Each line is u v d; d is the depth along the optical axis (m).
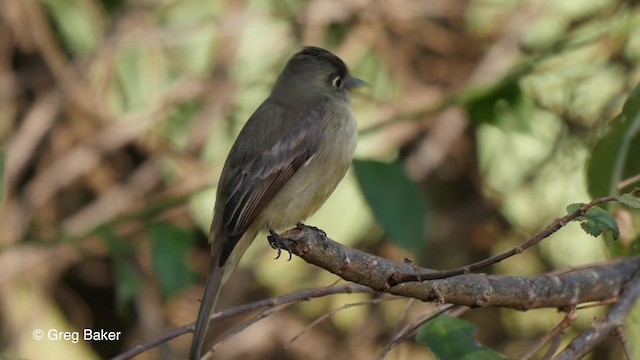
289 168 7.68
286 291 12.50
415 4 11.78
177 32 11.80
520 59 11.70
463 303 5.95
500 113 10.04
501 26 11.78
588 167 7.27
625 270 6.57
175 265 9.00
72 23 12.46
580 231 11.89
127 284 9.91
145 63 12.11
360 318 12.38
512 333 12.45
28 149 11.82
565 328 6.24
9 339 11.92
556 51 10.16
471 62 11.96
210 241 7.58
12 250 10.80
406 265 5.65
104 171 12.26
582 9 11.66
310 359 12.33
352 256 5.54
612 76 11.66
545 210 12.02
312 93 8.15
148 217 9.88
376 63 12.14
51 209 12.16
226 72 11.77
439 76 12.01
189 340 12.33
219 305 12.12
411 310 11.82
